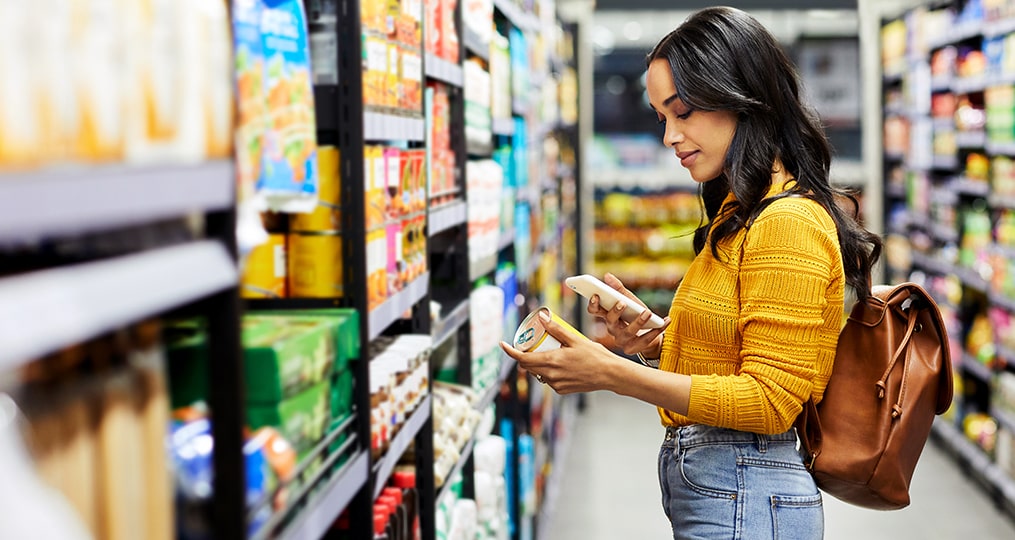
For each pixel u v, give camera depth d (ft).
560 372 7.23
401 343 8.05
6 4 2.60
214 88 3.79
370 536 6.26
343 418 5.94
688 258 32.65
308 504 4.93
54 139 2.78
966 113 21.54
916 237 25.89
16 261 3.28
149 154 3.30
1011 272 18.69
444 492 9.06
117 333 3.46
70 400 3.10
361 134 6.33
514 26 15.40
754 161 7.18
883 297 7.82
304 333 5.13
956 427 22.41
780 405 6.90
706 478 7.39
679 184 31.81
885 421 7.39
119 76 3.13
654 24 33.32
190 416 4.24
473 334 11.27
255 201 4.83
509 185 14.83
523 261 15.94
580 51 27.71
